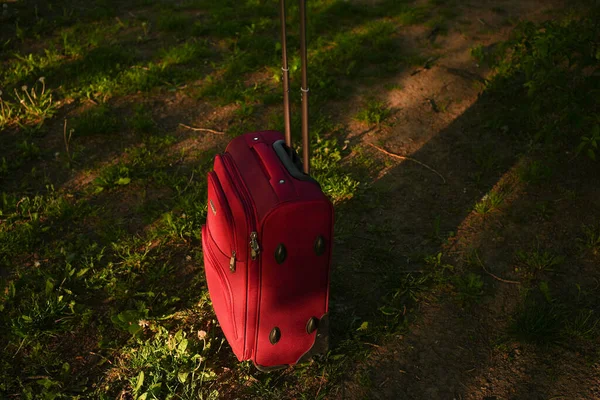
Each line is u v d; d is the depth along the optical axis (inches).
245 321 120.0
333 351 138.5
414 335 144.1
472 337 143.7
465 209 185.9
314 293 120.6
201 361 134.0
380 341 142.3
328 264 117.8
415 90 253.4
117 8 331.3
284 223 108.0
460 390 131.3
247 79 260.5
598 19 277.9
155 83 253.9
